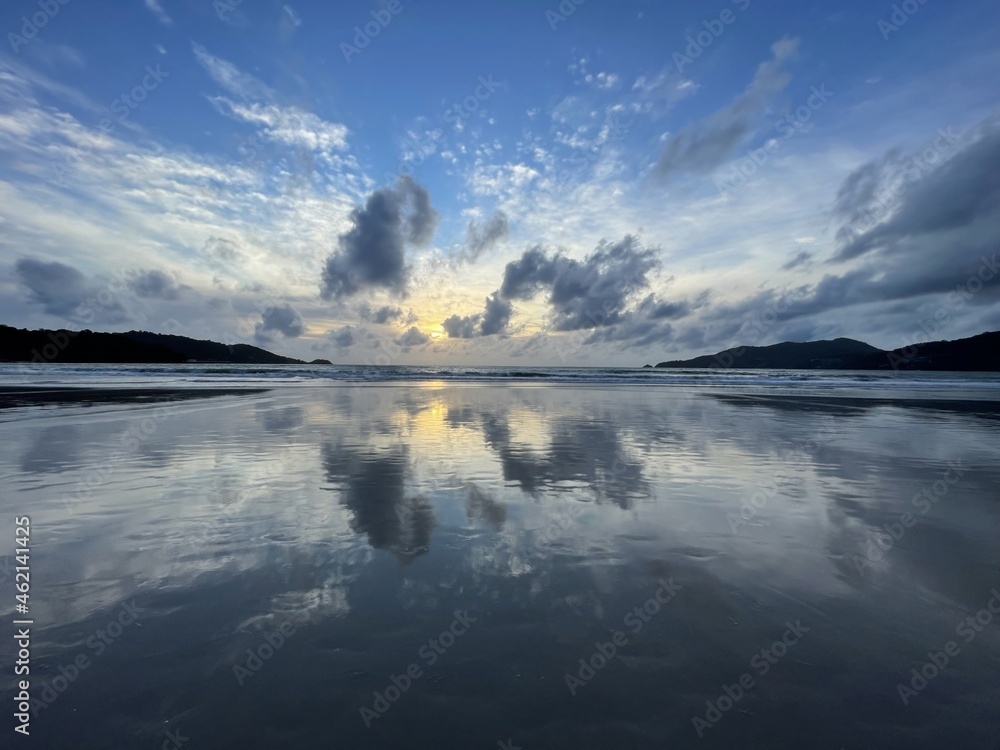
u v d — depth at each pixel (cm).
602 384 3059
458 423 1084
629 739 195
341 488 549
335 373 4278
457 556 368
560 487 562
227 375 3478
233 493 526
